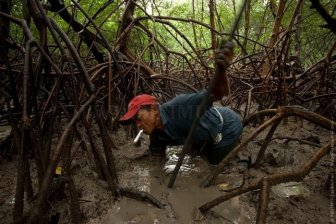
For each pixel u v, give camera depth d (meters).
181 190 2.66
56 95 2.50
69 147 2.22
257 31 11.05
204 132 2.71
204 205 2.25
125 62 4.14
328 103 5.00
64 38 2.39
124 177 2.89
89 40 4.48
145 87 4.58
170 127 2.70
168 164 3.15
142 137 3.86
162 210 2.36
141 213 2.33
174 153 3.40
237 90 6.04
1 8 3.04
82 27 4.38
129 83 4.13
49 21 2.37
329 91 5.38
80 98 3.38
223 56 1.99
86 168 2.98
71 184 2.18
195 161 3.20
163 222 2.23
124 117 2.67
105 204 2.44
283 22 8.61
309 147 3.67
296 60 6.60
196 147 3.01
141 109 2.65
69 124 2.12
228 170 3.00
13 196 2.55
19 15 5.16
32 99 2.32
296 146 3.70
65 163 2.21
